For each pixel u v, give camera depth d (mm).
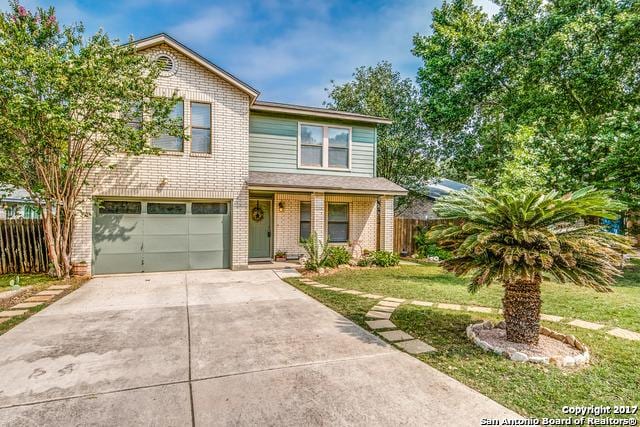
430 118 16406
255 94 10211
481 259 4254
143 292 7340
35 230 9180
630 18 10508
